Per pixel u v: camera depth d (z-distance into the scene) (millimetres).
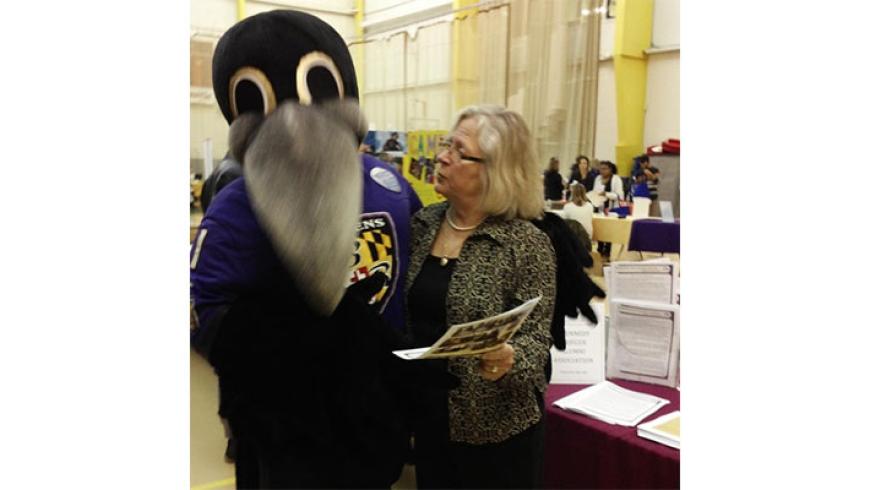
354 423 931
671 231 2645
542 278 1206
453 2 3967
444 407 1167
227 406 891
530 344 1160
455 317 1181
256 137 910
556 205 3135
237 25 999
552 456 1583
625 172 4004
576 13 3846
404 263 1097
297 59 962
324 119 914
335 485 961
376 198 1058
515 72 3854
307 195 849
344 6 3840
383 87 3945
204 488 1215
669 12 3982
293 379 890
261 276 887
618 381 1822
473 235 1224
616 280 1838
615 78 4020
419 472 1295
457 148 1207
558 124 3842
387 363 981
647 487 1378
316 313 894
